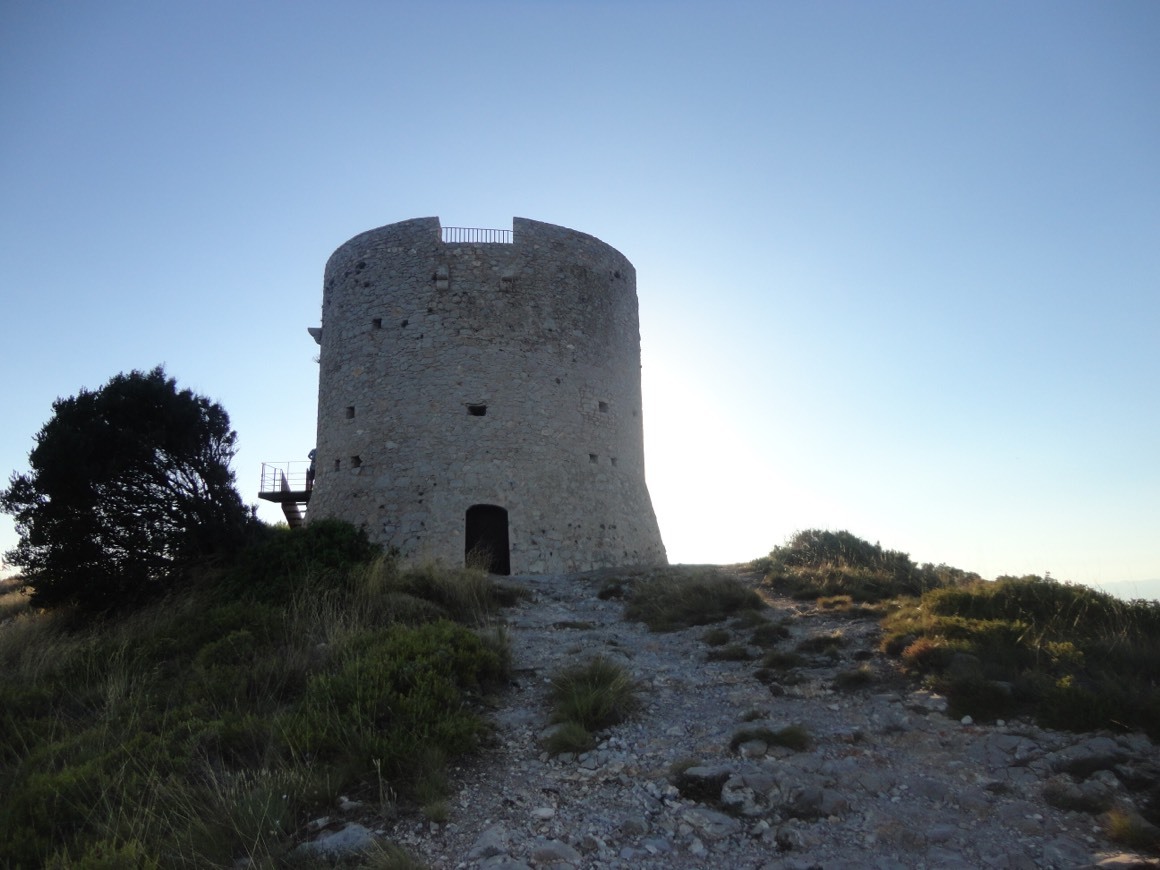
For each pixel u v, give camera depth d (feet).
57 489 59.31
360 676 29.99
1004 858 19.49
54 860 20.53
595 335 83.51
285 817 21.97
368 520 72.74
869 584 48.65
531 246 81.46
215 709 30.68
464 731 26.50
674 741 27.02
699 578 51.01
